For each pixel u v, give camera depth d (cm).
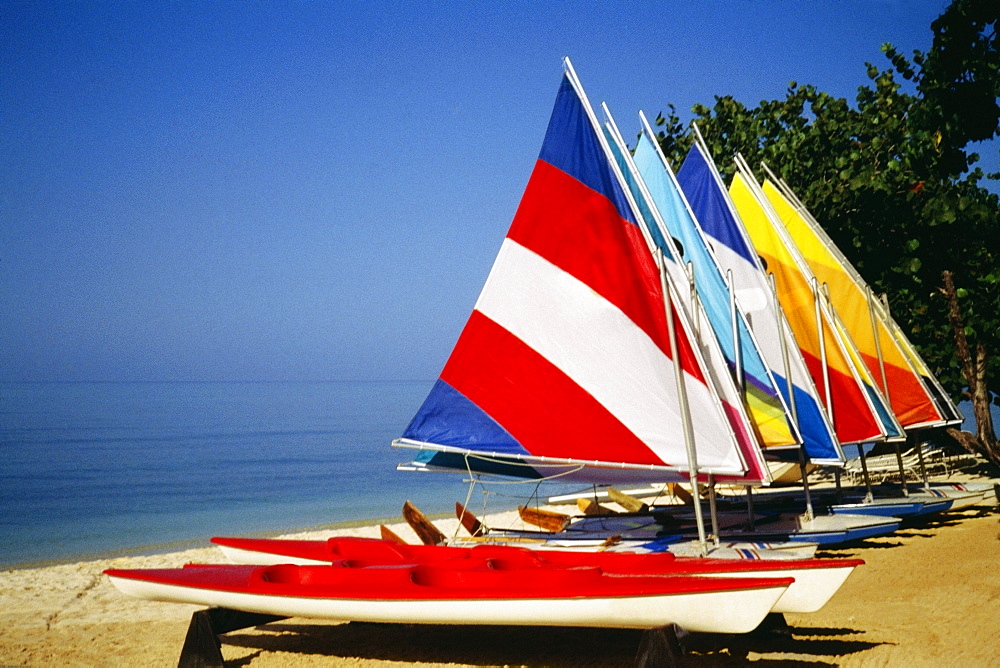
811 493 1648
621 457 1016
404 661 831
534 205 1093
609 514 1355
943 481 1859
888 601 977
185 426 8050
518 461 1130
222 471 3997
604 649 841
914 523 1555
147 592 890
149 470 4000
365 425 8438
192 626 812
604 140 1046
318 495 3095
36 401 15250
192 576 877
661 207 1234
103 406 13150
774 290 1277
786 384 1263
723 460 955
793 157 2333
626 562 848
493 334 1104
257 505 2823
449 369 1122
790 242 1438
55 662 886
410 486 3397
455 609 755
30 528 2345
